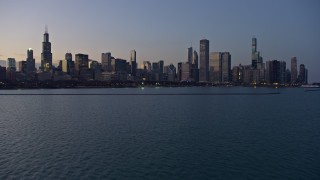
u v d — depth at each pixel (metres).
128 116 124.81
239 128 92.19
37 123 103.62
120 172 49.09
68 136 77.75
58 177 46.66
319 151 62.69
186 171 49.88
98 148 64.06
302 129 91.56
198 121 108.25
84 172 48.94
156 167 51.62
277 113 140.75
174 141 71.56
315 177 47.56
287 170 50.62
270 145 67.94
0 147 65.19
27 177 46.56
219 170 50.44
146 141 71.31
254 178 47.03
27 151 61.62
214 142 70.69
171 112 142.12
